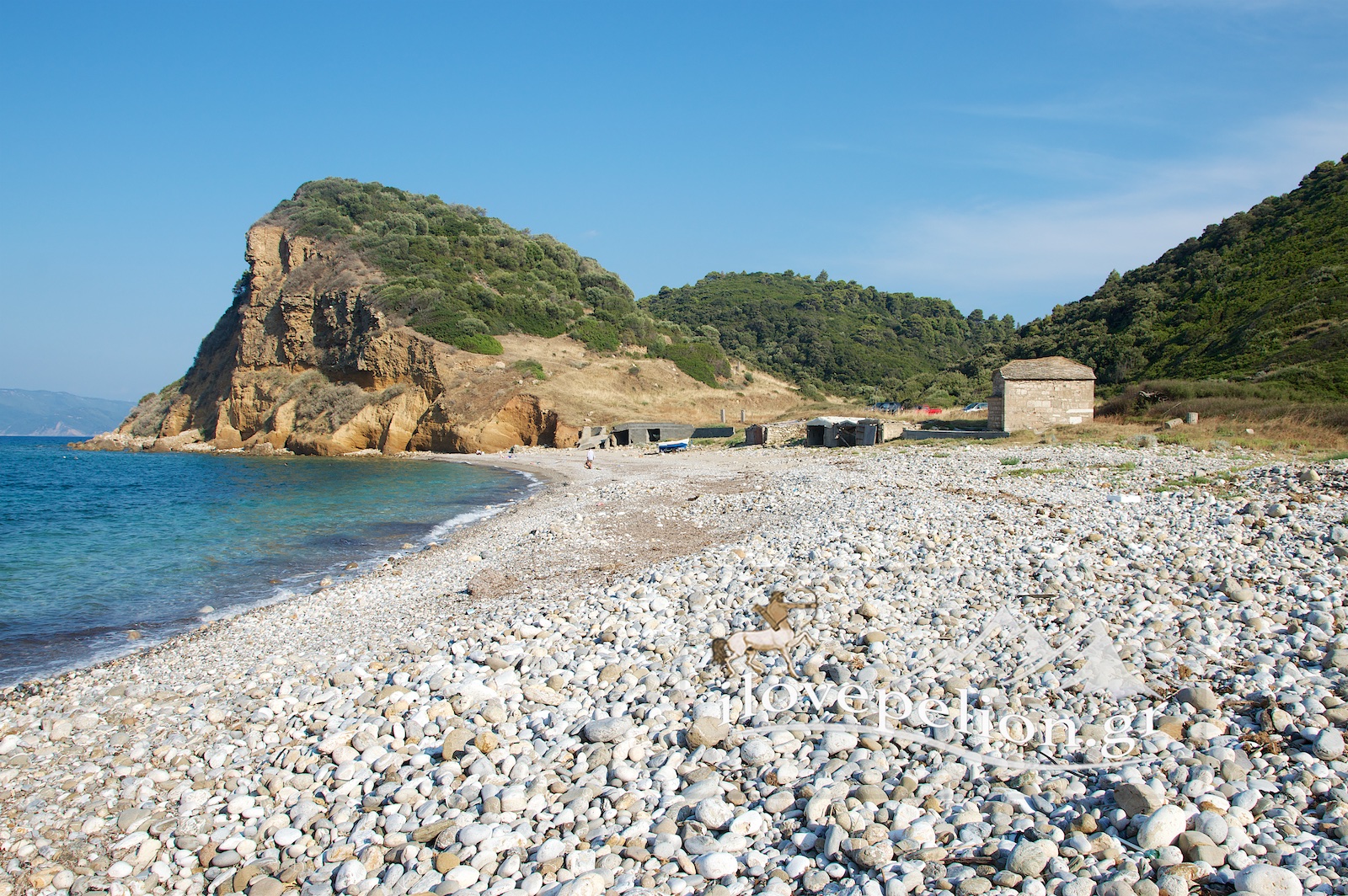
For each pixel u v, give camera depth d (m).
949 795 5.37
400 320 89.94
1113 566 11.08
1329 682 6.34
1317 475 17.14
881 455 36.81
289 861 5.75
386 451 83.00
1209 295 62.41
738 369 111.69
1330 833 4.42
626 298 119.94
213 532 26.39
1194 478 19.56
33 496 41.25
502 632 10.95
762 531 18.20
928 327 150.12
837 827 4.96
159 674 11.32
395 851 5.52
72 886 5.76
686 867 4.92
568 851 5.27
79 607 16.17
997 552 12.64
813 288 178.25
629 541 19.23
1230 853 4.28
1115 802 4.91
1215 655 7.26
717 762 6.30
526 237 124.31
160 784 7.35
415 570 18.48
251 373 96.88
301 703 8.96
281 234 103.69
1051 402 39.25
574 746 6.88
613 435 69.69
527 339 95.94
